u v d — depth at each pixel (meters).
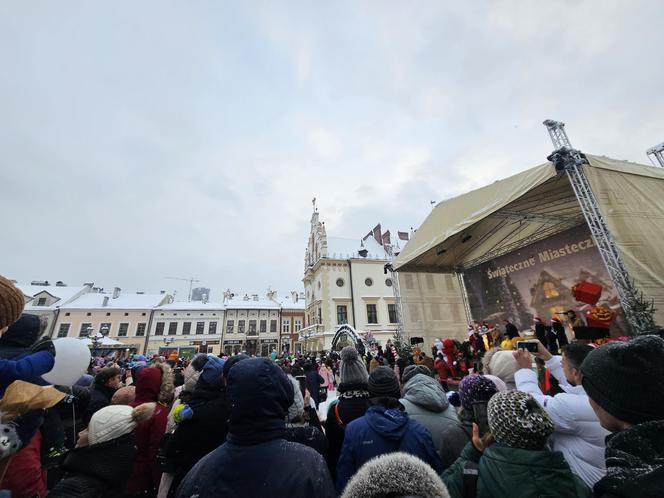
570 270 14.29
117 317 47.47
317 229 40.09
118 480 2.22
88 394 4.11
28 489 2.19
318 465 1.52
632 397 1.25
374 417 2.37
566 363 2.54
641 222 7.38
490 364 3.46
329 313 33.81
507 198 9.11
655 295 6.60
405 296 16.73
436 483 1.08
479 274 18.33
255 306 54.72
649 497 0.89
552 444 2.26
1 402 1.59
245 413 1.53
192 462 2.69
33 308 44.78
